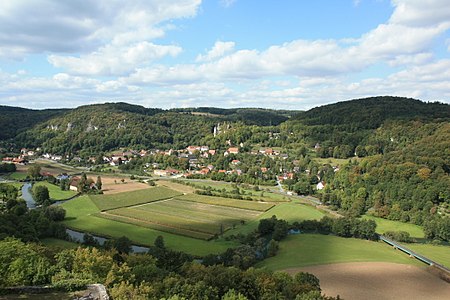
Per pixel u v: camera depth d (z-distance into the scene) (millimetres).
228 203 183250
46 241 109938
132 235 125438
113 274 52938
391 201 161000
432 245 120875
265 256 105125
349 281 83188
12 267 47625
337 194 184125
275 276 67438
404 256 105250
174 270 81125
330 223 135750
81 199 183750
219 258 94688
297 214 161500
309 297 54969
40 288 42969
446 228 125938
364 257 101188
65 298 41438
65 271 51250
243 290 59344
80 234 125875
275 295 57344
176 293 52625
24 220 115062
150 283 57125
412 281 84312
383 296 75625
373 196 167750
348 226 130000
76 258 59812
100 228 133375
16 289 42594
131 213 158625
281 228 124688
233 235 124500
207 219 150750
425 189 155750
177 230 132750
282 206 177000
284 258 101312
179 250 108875
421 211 148250
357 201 166250
